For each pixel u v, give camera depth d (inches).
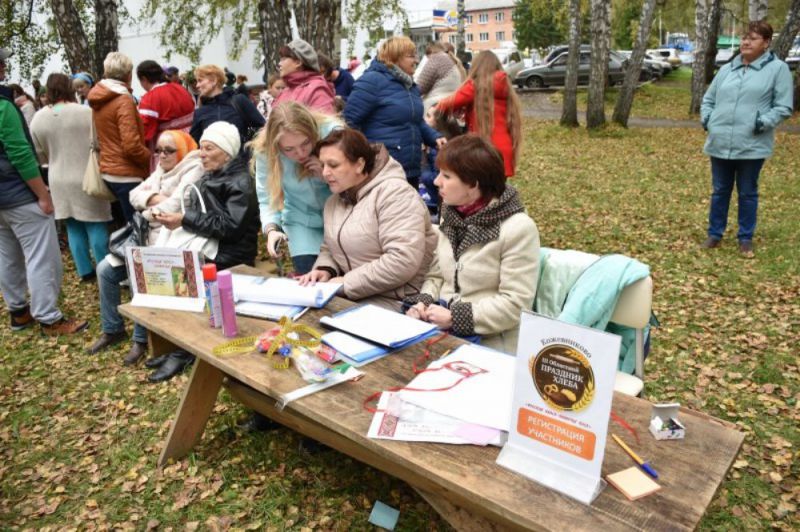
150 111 217.8
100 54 326.0
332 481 109.6
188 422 116.4
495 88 186.5
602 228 269.9
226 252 142.6
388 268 110.6
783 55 505.0
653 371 145.9
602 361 54.6
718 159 216.7
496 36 3038.9
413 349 87.4
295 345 86.7
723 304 180.9
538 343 58.4
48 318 179.9
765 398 131.8
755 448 115.3
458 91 192.7
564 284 100.6
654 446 63.1
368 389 77.6
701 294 188.5
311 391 77.8
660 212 288.4
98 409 140.1
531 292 96.2
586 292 93.5
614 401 71.6
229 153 143.9
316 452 117.3
